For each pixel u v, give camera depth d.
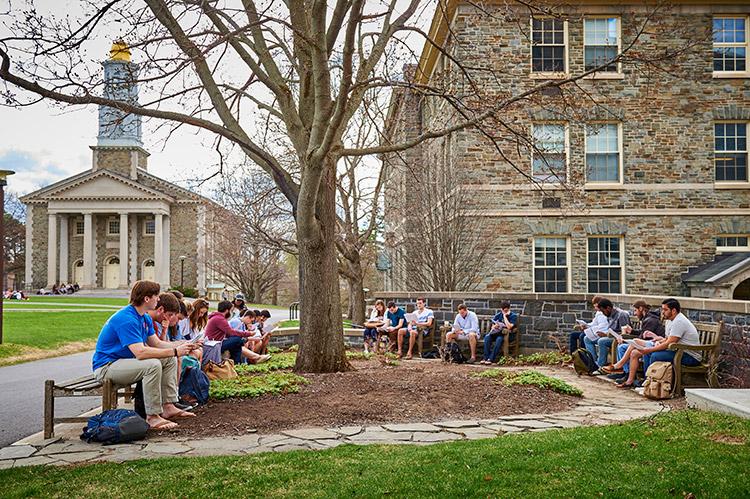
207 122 10.66
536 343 16.47
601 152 21.98
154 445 6.55
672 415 7.01
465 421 7.76
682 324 9.88
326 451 6.00
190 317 10.66
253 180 21.66
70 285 63.75
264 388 9.02
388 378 10.24
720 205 22.05
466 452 5.73
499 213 21.33
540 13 12.12
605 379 11.88
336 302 11.41
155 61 9.14
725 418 6.55
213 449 6.34
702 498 4.41
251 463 5.55
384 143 19.19
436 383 9.83
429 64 23.00
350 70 8.88
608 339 12.59
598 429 6.73
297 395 8.92
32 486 5.03
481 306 17.06
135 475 5.26
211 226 39.81
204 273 66.56
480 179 21.30
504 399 9.05
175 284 66.88
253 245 22.48
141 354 7.16
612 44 21.80
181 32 10.09
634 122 21.97
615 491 4.55
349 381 9.88
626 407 8.91
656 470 5.00
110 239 68.00
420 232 21.20
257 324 15.37
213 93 11.23
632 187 21.89
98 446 6.58
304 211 10.57
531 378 10.23
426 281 21.16
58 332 21.66
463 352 16.36
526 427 7.41
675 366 9.85
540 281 21.58
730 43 22.25
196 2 9.27
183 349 7.37
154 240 67.75
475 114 11.70
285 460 5.65
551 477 4.91
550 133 21.48
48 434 7.00
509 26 21.27
